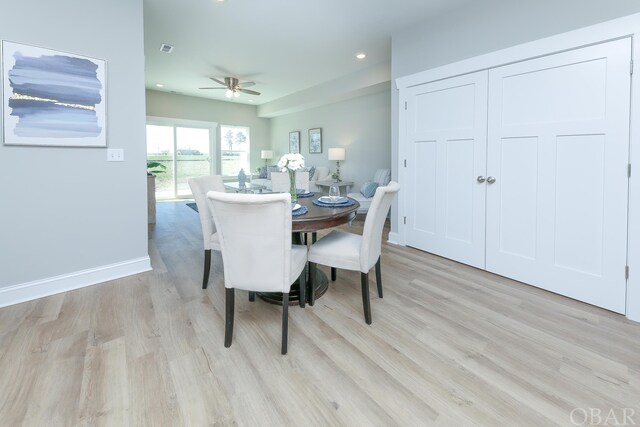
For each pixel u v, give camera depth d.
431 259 3.33
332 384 1.47
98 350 1.70
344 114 6.82
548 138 2.46
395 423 1.25
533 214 2.59
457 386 1.46
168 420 1.25
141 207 2.83
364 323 2.02
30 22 2.15
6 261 2.19
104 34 2.49
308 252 2.19
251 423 1.25
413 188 3.65
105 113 2.54
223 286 2.60
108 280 2.67
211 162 8.73
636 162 2.04
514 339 1.84
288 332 1.91
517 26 2.60
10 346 1.72
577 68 2.28
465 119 3.04
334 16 3.36
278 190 3.79
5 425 1.21
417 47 3.49
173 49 4.45
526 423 1.25
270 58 4.86
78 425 1.22
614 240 2.16
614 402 1.36
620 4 2.07
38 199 2.29
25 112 2.18
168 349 1.72
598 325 2.01
